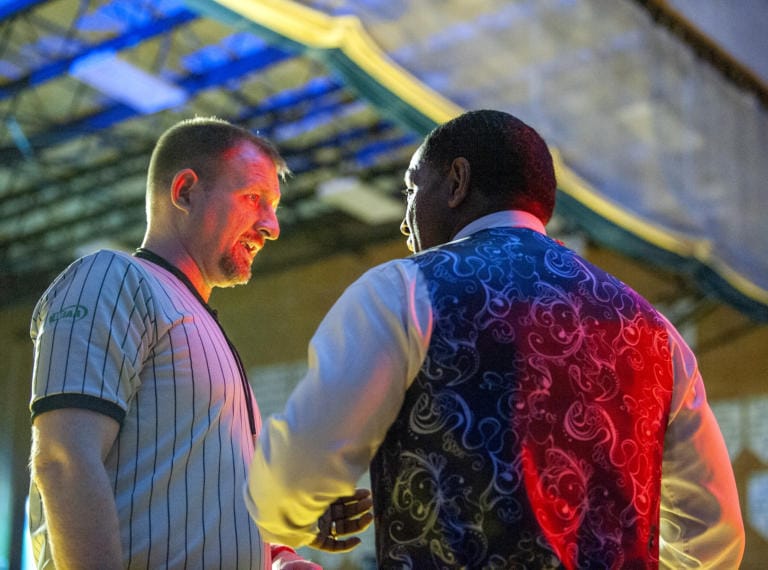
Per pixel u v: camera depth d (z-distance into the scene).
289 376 13.85
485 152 1.58
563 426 1.40
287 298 14.15
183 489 1.81
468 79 4.30
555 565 1.35
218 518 1.83
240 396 1.96
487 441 1.37
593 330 1.47
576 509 1.38
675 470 1.58
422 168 1.63
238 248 2.07
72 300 1.80
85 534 1.64
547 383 1.41
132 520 1.77
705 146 5.71
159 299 1.88
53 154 12.02
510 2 4.43
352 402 1.35
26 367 15.27
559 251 1.54
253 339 14.27
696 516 1.59
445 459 1.37
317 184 12.27
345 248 13.52
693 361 1.60
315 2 3.71
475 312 1.42
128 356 1.79
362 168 11.68
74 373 1.73
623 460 1.44
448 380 1.39
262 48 9.38
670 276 11.27
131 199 13.17
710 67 5.76
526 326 1.43
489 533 1.35
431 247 1.61
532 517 1.36
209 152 2.06
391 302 1.41
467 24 4.29
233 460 1.89
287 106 10.47
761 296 6.50
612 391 1.45
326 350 1.39
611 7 5.02
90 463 1.68
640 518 1.43
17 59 9.67
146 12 8.80
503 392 1.39
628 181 5.22
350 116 10.77
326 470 1.37
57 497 1.66
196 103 10.62
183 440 1.84
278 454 1.38
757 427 10.97
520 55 4.51
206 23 8.93
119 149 11.41
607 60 5.00
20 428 15.02
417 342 1.39
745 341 11.24
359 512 1.82
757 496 10.76
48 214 13.85
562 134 4.78
